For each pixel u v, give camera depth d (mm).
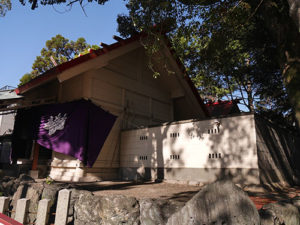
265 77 17250
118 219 4066
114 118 14195
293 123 20453
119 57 15953
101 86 14406
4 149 20594
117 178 14289
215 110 24109
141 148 13641
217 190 3354
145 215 3885
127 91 16156
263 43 14023
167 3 9219
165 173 12125
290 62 9008
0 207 5176
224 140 10383
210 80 15500
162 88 19156
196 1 10359
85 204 4641
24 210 4711
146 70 17922
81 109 13070
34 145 14648
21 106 13984
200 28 11000
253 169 9234
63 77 11938
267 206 4066
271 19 9828
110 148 14297
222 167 10148
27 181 6695
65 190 4691
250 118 9836
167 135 12602
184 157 11586
